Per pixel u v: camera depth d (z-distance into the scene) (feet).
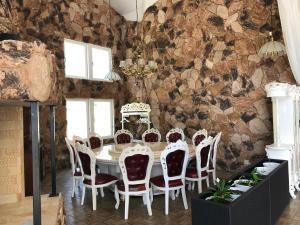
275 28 17.51
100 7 24.72
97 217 11.85
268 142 17.95
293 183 13.92
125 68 17.58
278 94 13.69
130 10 25.73
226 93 19.67
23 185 7.66
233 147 19.42
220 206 7.15
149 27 24.93
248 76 18.69
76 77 22.63
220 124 20.04
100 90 24.57
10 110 7.49
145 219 11.54
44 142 19.80
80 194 15.11
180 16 22.31
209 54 20.48
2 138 7.41
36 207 4.46
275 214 10.25
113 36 25.89
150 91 24.99
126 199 11.71
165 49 23.58
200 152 13.66
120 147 16.90
